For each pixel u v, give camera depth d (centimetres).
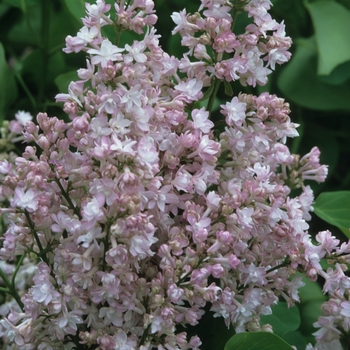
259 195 75
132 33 99
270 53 78
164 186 74
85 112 74
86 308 75
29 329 75
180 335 75
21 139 101
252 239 79
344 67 108
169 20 114
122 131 73
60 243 75
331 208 92
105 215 71
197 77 79
